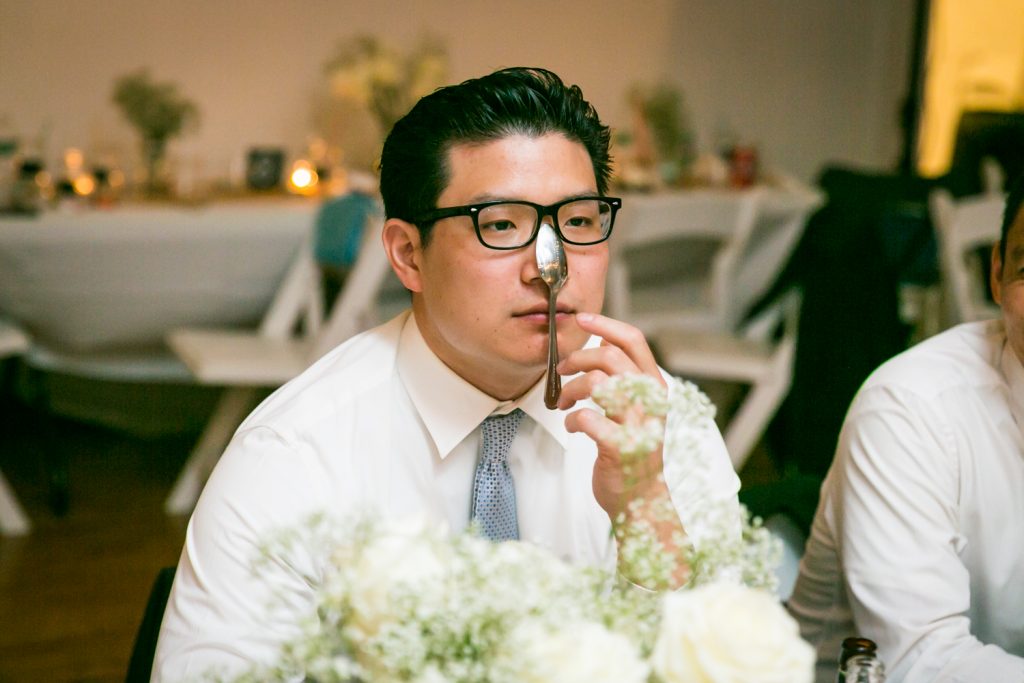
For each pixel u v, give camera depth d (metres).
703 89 5.95
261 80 4.94
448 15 5.29
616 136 5.05
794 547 1.50
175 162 4.45
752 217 3.95
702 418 0.83
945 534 1.29
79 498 3.70
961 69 6.56
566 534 1.22
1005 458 1.32
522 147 1.05
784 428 3.84
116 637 2.81
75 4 4.54
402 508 1.20
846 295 2.76
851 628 1.42
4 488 3.39
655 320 4.07
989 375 1.33
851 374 2.75
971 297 3.92
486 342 1.08
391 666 0.64
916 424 1.31
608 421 0.92
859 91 6.38
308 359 3.24
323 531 0.96
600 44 5.64
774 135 6.19
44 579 3.11
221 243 3.51
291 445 1.17
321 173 4.35
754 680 0.59
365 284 3.17
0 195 3.58
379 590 0.65
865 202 4.07
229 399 3.52
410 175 1.09
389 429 1.20
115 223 3.39
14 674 2.60
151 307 3.60
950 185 4.53
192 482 3.60
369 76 4.76
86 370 3.70
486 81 1.07
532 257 1.05
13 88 4.49
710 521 0.89
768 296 4.19
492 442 1.20
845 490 1.35
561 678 0.59
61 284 3.45
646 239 3.82
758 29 6.01
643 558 0.73
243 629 1.06
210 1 4.79
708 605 0.62
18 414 4.39
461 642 0.65
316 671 0.66
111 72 4.64
